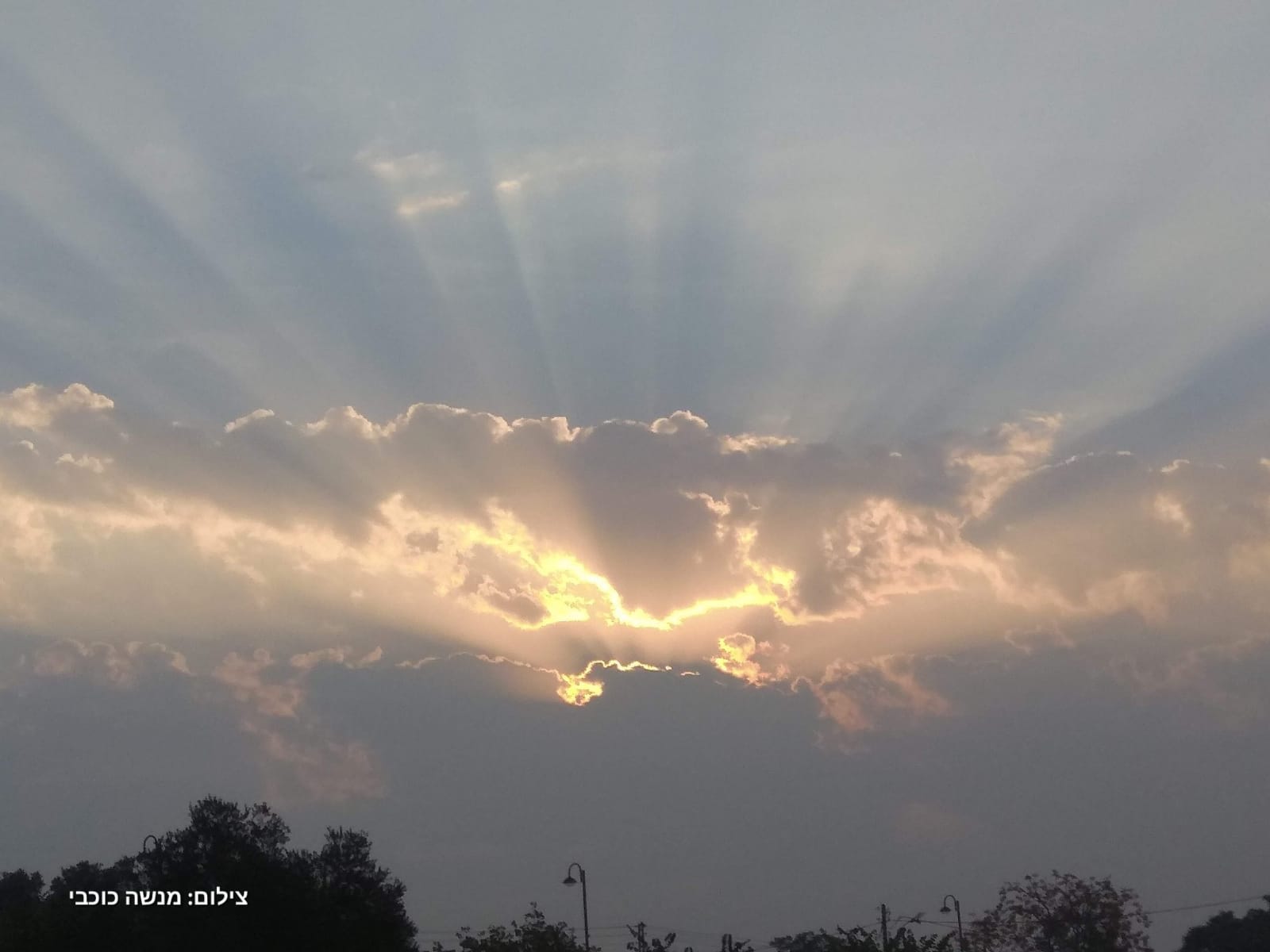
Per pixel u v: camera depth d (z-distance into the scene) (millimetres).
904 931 53719
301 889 52406
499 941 63062
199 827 54750
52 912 53188
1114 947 63906
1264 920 93500
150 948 50250
